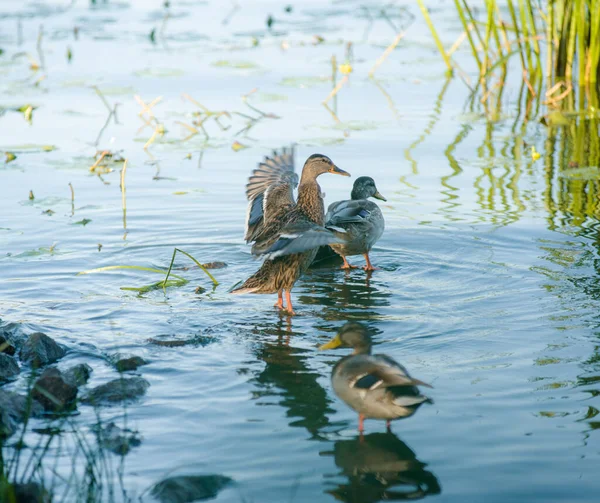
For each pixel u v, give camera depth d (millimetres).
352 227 13008
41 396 8688
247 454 7613
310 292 12336
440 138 19953
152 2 36875
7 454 7645
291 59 27328
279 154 12844
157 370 9492
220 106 22359
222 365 9625
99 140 19750
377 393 7883
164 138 19906
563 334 10102
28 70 25891
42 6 35219
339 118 21469
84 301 11773
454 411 8273
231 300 11984
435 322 10734
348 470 7309
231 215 15422
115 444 7770
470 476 7129
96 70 25844
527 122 21281
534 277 12133
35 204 15758
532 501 6742
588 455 7395
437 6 34438
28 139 19750
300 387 9039
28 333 10258
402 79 25156
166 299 11977
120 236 14414
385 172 17578
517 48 25375
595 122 21125
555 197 15961
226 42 29500
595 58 22797
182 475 7160
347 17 33312
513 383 8844
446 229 14453
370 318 11039
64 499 6855
